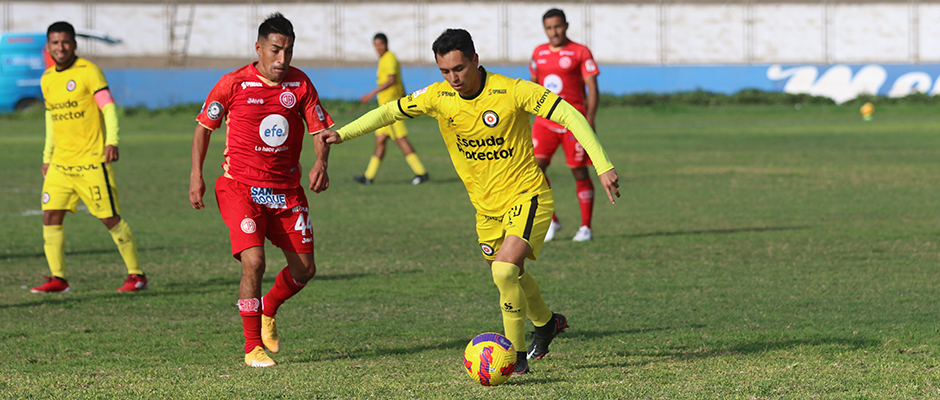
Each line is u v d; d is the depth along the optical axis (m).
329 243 20.86
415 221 24.39
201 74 84.75
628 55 104.75
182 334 12.45
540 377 9.88
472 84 9.88
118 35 96.94
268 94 10.90
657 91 91.56
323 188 10.62
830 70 91.00
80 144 15.57
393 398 8.98
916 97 86.12
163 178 35.41
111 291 15.75
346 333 12.45
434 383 9.61
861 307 13.70
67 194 15.70
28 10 94.75
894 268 17.03
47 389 9.42
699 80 91.75
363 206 27.48
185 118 75.44
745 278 16.33
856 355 10.56
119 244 15.70
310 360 10.92
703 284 15.84
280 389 9.35
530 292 10.38
